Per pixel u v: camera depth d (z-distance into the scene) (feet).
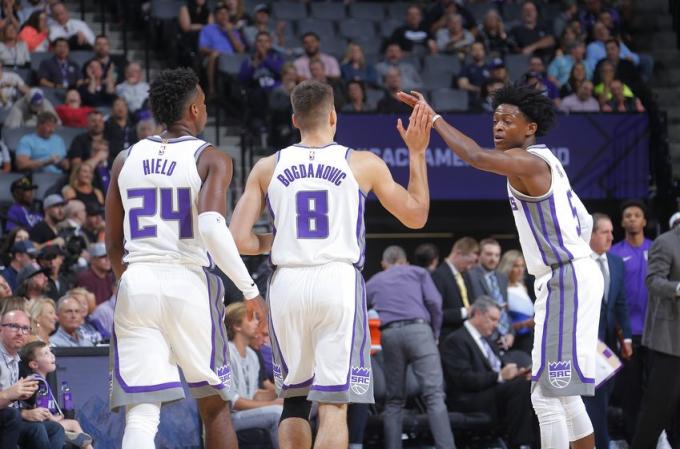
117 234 32.60
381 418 59.00
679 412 57.98
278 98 84.74
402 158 79.92
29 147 77.56
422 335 56.70
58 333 53.42
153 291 30.71
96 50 87.40
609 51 96.07
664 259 49.98
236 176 83.35
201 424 51.08
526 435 57.21
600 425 53.26
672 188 80.23
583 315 35.50
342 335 30.94
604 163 82.69
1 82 82.43
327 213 31.68
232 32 92.58
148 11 95.71
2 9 89.10
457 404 59.72
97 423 49.39
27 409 45.32
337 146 32.50
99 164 75.72
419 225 33.47
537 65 94.43
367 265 84.33
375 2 107.96
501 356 61.57
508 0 108.27
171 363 31.24
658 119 82.23
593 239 55.16
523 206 36.06
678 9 103.81
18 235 61.82
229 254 30.37
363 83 86.58
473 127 80.48
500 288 63.72
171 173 31.48
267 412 52.11
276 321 31.60
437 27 101.55
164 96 32.42
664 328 49.75
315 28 102.06
